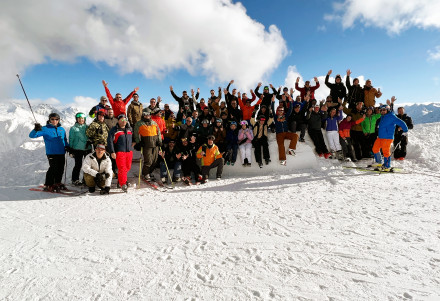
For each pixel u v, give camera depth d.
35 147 11.11
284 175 6.85
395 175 6.19
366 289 1.93
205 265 2.39
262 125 7.55
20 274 2.30
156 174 7.73
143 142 6.57
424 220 3.25
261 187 5.75
